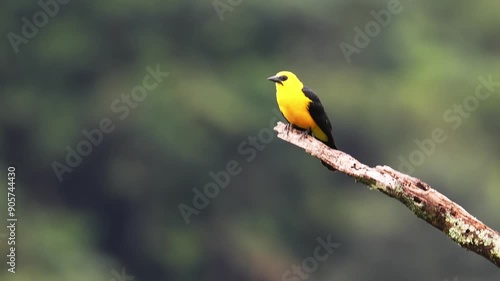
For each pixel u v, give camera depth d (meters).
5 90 31.27
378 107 31.64
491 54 36.16
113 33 32.41
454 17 37.12
